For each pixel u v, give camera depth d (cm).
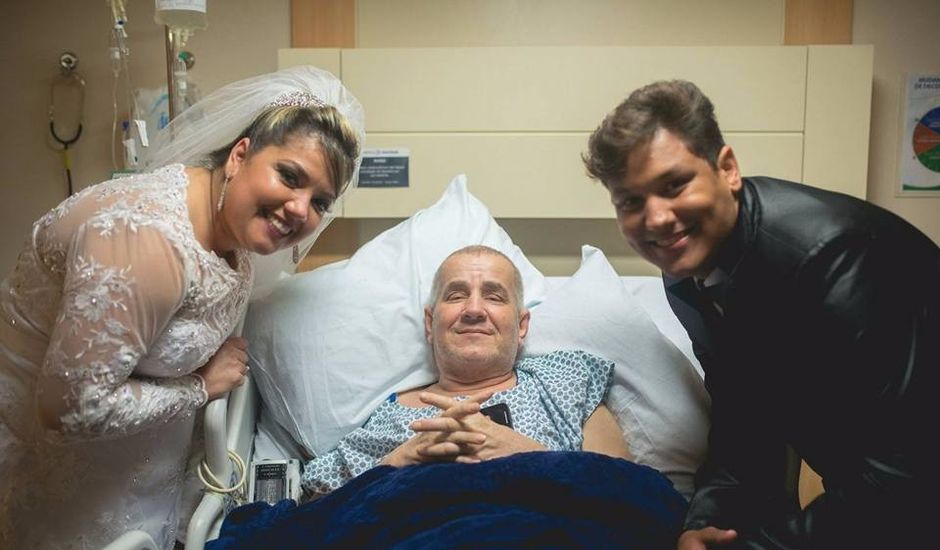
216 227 135
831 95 214
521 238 234
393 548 131
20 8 226
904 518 106
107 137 230
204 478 146
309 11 227
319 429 178
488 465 141
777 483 144
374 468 149
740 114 216
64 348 115
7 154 230
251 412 179
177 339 128
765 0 224
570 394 172
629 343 182
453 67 218
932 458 103
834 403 111
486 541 129
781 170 218
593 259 198
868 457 107
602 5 226
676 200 112
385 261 198
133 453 137
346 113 161
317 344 181
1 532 138
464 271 179
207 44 229
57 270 126
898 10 224
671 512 145
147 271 117
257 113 142
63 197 231
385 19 227
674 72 216
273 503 164
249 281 148
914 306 104
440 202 211
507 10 227
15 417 134
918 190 229
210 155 140
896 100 227
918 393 101
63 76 227
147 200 123
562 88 218
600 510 140
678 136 111
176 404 132
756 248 113
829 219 111
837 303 105
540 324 190
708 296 131
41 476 135
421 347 187
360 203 223
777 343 118
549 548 130
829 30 224
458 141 221
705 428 174
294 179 132
